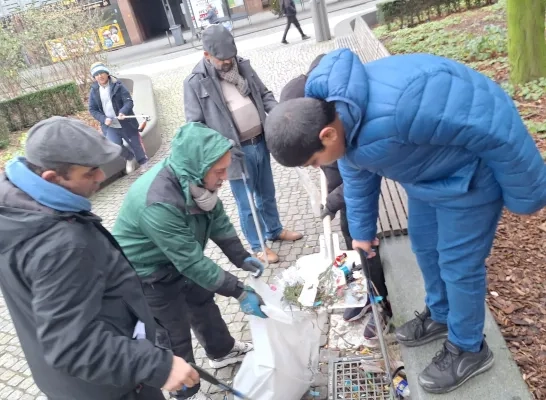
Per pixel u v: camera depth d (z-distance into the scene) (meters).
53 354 1.61
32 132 1.59
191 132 2.34
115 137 6.61
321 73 1.66
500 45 6.91
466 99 1.59
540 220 3.24
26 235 1.54
